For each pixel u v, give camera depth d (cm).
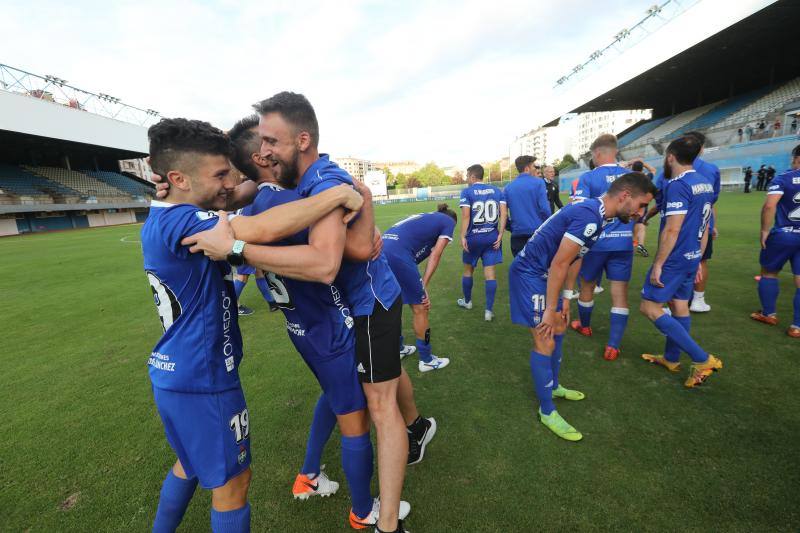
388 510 152
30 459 223
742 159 2012
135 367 345
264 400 276
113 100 3253
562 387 268
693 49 2180
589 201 212
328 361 156
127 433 246
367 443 167
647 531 160
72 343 411
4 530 177
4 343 418
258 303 551
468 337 378
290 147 137
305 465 189
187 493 149
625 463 199
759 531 157
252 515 181
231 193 142
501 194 432
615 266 305
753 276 505
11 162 3127
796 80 2386
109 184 3525
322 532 172
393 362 161
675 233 255
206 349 130
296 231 121
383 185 5141
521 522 168
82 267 922
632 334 358
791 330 325
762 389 253
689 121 2966
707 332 341
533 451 212
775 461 193
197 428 130
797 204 316
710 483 182
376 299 160
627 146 3200
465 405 260
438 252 329
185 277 126
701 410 237
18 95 2339
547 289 222
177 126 123
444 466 204
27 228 2578
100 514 184
